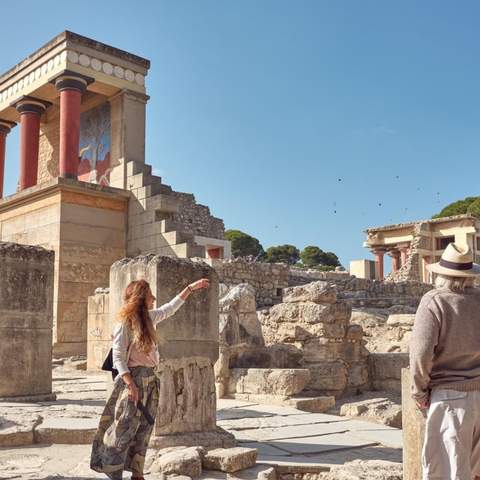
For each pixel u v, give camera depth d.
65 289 17.81
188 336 6.37
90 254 18.50
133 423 4.61
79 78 19.42
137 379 4.71
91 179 21.52
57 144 23.55
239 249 68.56
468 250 3.48
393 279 40.81
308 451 6.15
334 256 78.56
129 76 20.61
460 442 3.23
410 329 14.68
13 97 22.09
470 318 3.37
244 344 10.48
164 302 6.25
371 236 46.44
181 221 28.95
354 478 4.90
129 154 20.23
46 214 18.64
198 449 5.52
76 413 7.71
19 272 9.19
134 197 19.41
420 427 3.95
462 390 3.29
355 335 10.80
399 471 5.06
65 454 6.02
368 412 8.45
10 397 8.87
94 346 14.66
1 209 20.61
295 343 10.82
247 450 5.54
